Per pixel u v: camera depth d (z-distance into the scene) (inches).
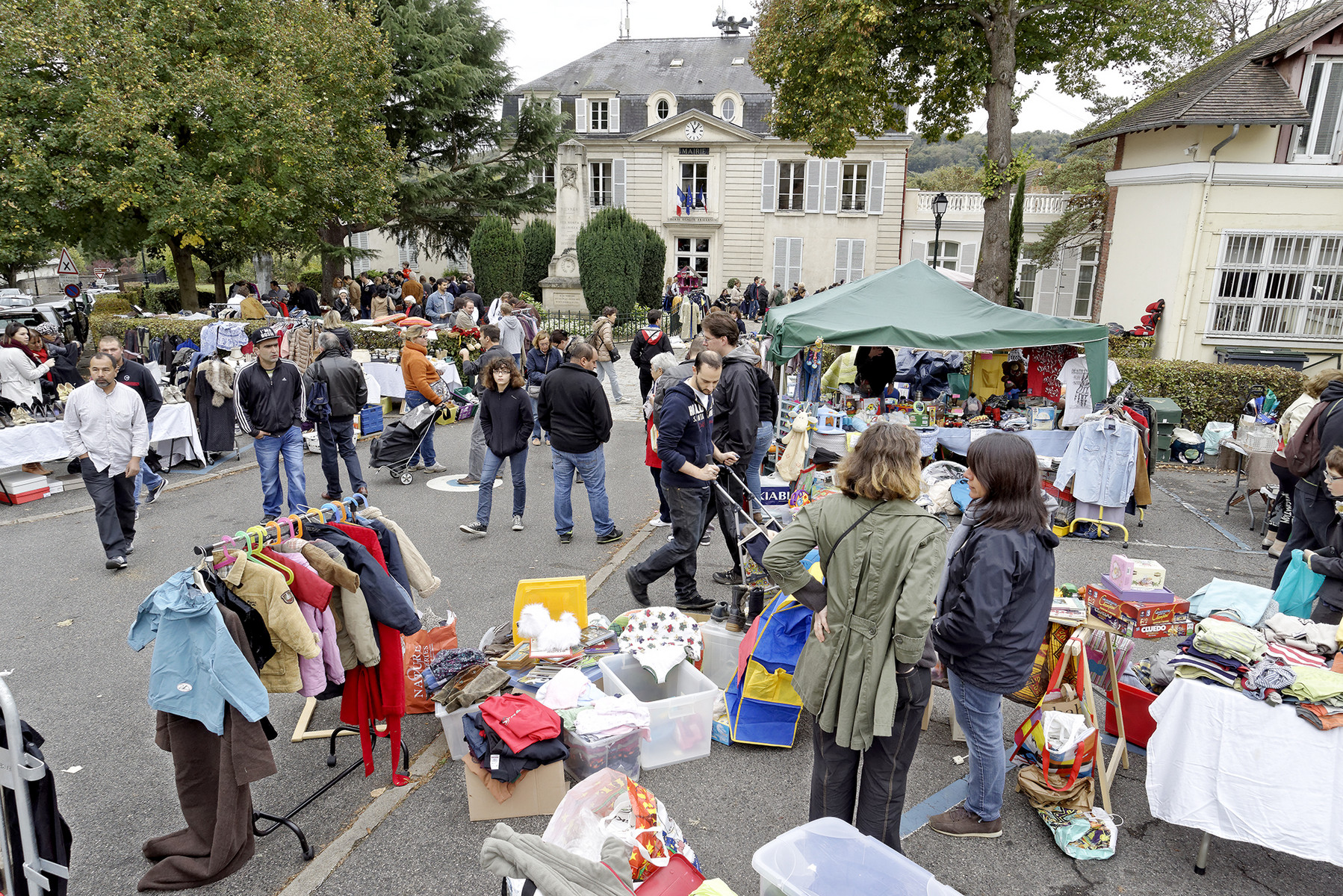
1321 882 126.0
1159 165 566.3
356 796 144.4
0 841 102.0
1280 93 515.8
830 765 114.4
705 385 199.2
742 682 160.2
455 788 146.9
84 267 1680.6
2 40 605.3
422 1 1133.1
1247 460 331.9
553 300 1027.3
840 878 101.4
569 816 115.4
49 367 430.6
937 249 753.0
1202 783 125.3
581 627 181.0
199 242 719.1
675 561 205.9
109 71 629.3
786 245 1333.7
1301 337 537.0
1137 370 465.4
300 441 288.8
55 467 394.3
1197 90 547.2
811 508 113.1
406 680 168.4
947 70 598.5
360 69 828.6
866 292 356.2
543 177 1387.8
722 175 1328.7
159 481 334.6
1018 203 734.5
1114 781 151.9
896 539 105.5
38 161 607.5
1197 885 125.0
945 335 321.4
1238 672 127.3
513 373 276.7
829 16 552.1
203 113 697.0
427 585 164.6
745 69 1393.9
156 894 120.2
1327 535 189.3
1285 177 516.7
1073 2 594.6
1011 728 169.0
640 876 110.4
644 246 1028.5
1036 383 373.1
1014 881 125.3
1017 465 117.9
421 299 915.4
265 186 726.5
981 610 115.7
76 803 142.9
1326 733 118.8
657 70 1440.7
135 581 247.1
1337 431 193.2
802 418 298.0
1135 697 155.9
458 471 386.6
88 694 180.9
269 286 958.4
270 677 125.4
